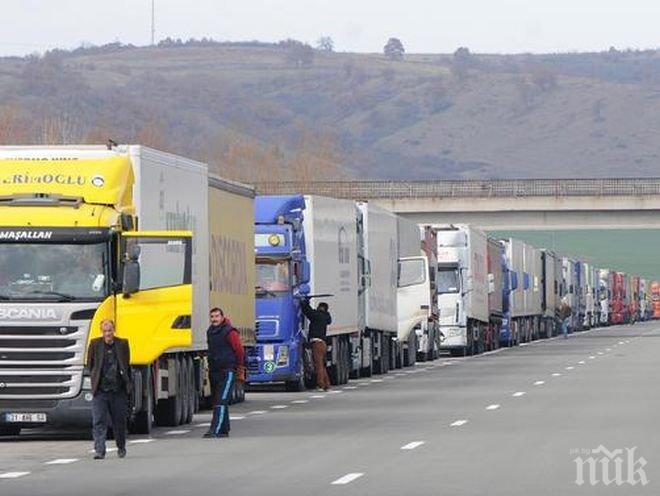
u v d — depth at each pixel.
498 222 198.88
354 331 89.69
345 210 89.19
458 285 127.75
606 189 196.00
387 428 55.62
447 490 37.28
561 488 37.31
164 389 56.62
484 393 75.38
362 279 93.81
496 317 146.38
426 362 117.12
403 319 108.50
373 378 93.31
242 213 71.00
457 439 50.81
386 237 101.50
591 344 155.50
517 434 52.22
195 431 56.03
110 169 53.06
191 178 60.31
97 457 46.25
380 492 37.12
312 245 81.62
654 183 195.75
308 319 82.06
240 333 69.94
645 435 51.34
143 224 54.47
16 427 55.53
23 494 37.84
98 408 46.34
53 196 52.62
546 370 98.56
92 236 51.84
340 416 61.97
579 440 49.78
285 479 40.22
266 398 74.62
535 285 176.88
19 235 51.94
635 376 89.50
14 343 51.66
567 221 197.75
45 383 51.66
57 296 51.69
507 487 37.69
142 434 54.66
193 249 59.47
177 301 52.03
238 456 46.50
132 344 51.94
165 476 41.38
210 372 53.31
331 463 43.97
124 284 51.66
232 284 68.38
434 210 199.12
